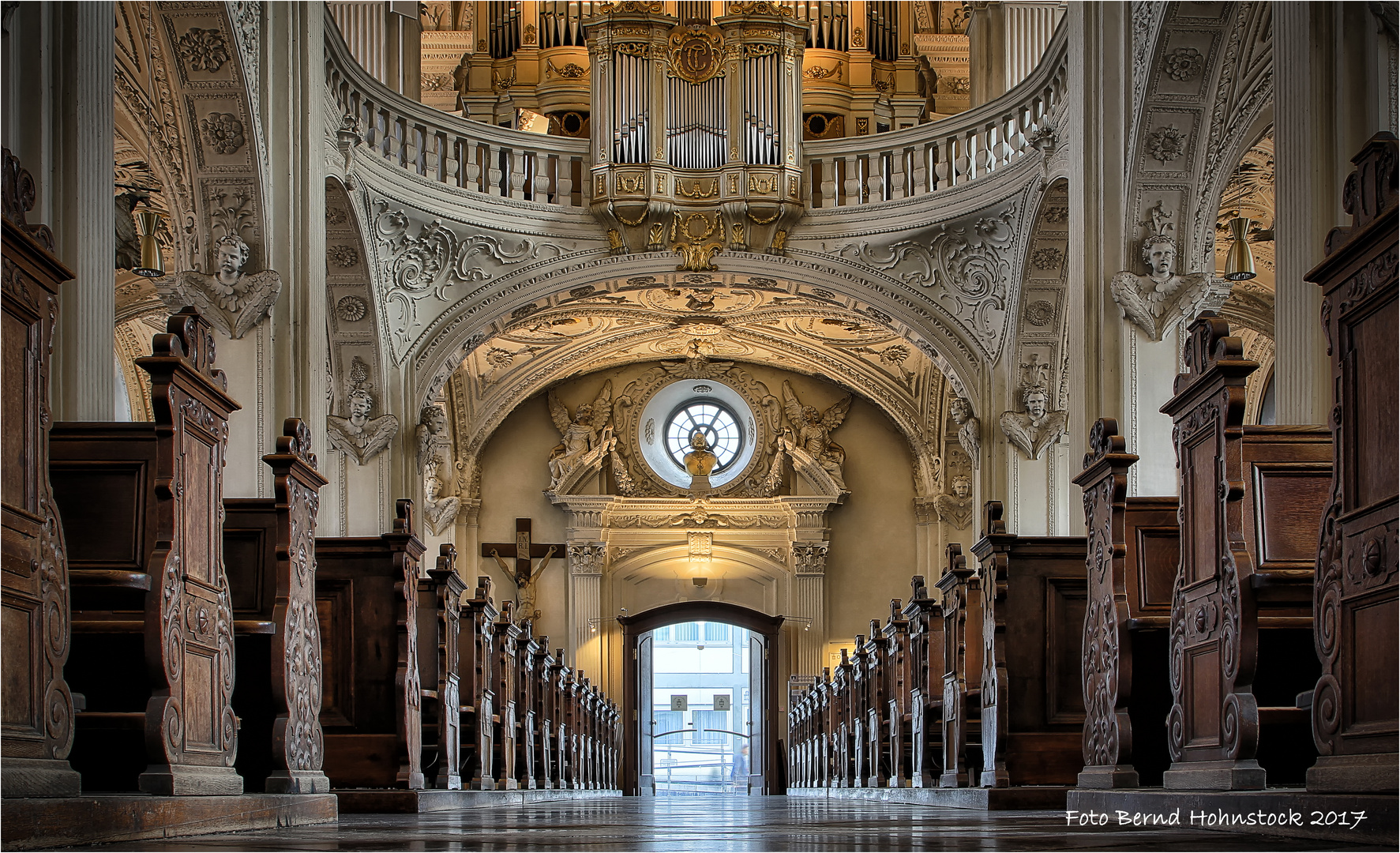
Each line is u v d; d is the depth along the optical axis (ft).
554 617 96.12
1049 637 32.96
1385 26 29.32
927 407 93.20
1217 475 21.18
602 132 69.10
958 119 66.54
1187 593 22.47
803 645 94.94
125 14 45.34
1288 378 30.12
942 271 67.92
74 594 19.74
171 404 19.49
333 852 14.60
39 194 28.14
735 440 99.66
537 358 91.76
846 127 82.58
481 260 68.44
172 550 19.44
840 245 69.15
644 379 98.37
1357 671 16.43
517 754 51.31
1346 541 16.78
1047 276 64.03
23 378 16.44
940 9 84.89
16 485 16.16
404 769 32.35
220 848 15.16
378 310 64.64
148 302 71.36
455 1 83.46
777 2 80.53
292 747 25.08
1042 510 65.62
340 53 57.88
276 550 25.17
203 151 48.19
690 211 69.15
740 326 89.51
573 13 82.74
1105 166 49.34
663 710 127.85
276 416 48.14
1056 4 68.85
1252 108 46.85
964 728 36.58
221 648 21.65
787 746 94.48
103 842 16.15
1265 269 71.77
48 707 16.62
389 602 33.06
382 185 62.54
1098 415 48.60
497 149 68.64
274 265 49.19
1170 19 44.86
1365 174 16.55
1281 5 31.37
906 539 96.84
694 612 96.48
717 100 69.51
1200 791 20.31
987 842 16.84
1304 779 23.22
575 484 96.27
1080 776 27.89
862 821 26.02
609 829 22.91
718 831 22.11
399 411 66.59
